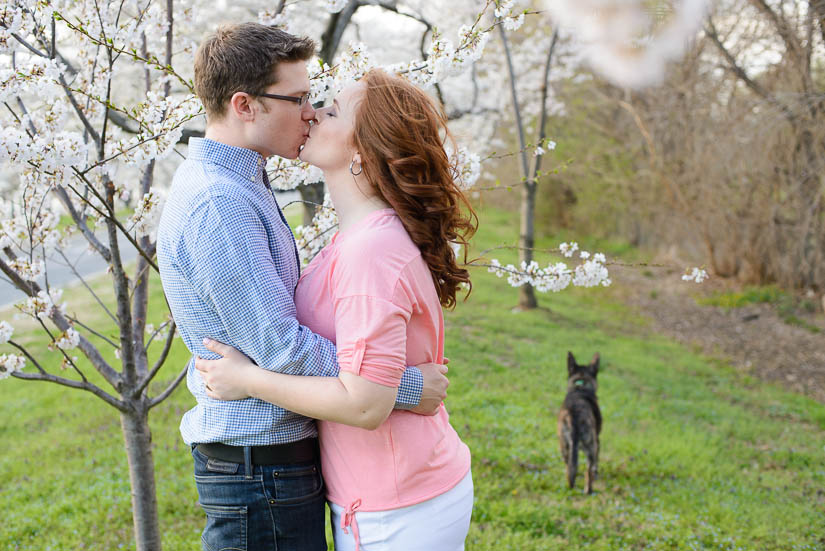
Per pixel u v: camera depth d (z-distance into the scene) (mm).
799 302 12102
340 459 1601
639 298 13828
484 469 5219
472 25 2285
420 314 1582
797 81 10703
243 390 1479
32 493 4930
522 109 14664
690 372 9070
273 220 1571
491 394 7121
